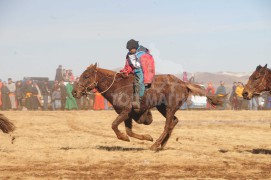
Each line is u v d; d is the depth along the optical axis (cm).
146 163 1112
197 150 1359
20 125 2211
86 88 1287
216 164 1112
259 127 2181
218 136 1786
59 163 1121
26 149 1359
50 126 2177
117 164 1105
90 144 1493
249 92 1240
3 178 952
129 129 1299
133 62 1261
